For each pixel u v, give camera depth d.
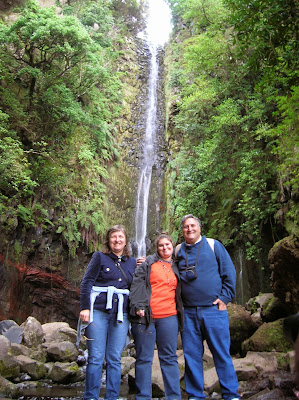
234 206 14.86
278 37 7.21
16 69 16.23
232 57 15.32
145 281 4.55
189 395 4.28
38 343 9.48
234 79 15.33
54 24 14.37
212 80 15.91
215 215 16.16
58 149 16.77
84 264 16.80
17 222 13.87
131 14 30.95
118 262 4.80
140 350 4.36
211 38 15.43
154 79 27.25
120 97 24.22
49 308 15.66
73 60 15.98
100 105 20.41
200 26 16.78
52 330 10.21
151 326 4.40
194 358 4.38
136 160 22.81
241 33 7.38
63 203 16.03
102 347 4.47
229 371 4.23
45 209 15.44
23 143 15.45
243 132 14.73
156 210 21.11
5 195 13.91
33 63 15.92
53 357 8.55
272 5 6.91
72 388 7.00
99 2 24.95
